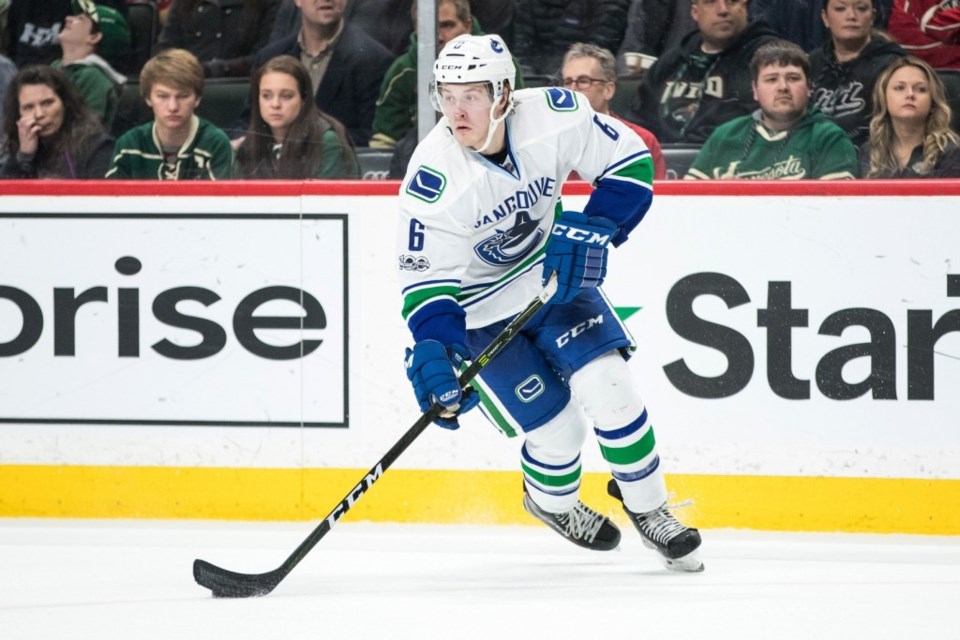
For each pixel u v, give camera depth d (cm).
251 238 1232
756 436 1176
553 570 1021
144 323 1252
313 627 812
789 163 1303
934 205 1138
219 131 1362
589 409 966
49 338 1266
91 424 1266
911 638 777
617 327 978
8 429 1277
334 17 1348
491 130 879
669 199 1177
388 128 1349
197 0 1398
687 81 1324
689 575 994
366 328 1223
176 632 803
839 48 1288
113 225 1249
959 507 1152
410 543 1147
